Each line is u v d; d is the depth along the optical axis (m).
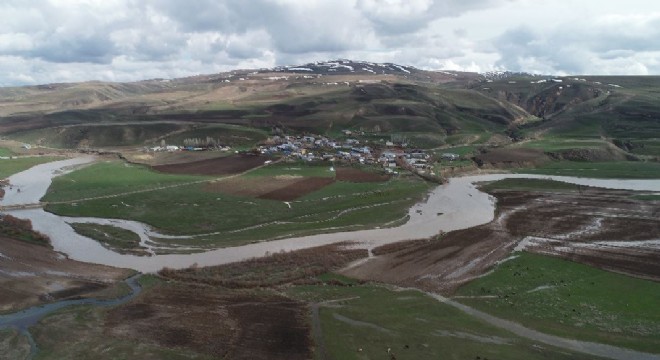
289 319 66.94
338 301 73.19
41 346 59.53
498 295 75.69
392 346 59.81
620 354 59.31
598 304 72.25
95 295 74.56
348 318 67.31
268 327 64.56
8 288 75.50
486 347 59.88
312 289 77.69
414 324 65.81
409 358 56.94
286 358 57.09
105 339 61.19
